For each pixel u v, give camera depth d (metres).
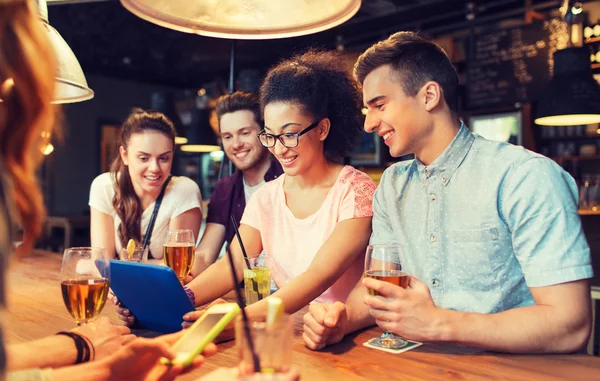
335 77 1.86
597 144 5.14
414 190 1.62
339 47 5.69
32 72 0.76
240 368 0.76
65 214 8.18
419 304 1.17
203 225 4.26
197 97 7.77
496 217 1.43
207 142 5.74
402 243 1.61
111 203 2.38
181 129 5.50
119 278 1.32
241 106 2.36
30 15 0.77
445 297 1.52
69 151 8.62
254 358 0.74
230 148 2.41
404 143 1.52
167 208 2.35
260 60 6.95
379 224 1.67
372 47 1.53
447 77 1.49
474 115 5.66
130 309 1.42
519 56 5.29
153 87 9.60
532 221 1.30
